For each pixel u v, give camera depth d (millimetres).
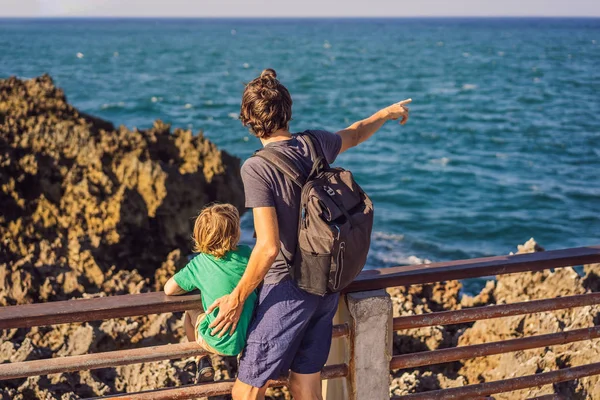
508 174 27203
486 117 43656
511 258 3271
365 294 3039
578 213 21734
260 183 2607
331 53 125438
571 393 4586
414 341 5711
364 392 3127
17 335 5719
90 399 2771
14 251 9828
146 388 4902
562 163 29469
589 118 43219
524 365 4934
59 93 15945
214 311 2754
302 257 2598
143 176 11961
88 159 12156
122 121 42531
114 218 11211
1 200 11023
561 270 6363
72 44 158875
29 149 12297
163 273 9047
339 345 3230
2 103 14383
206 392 2889
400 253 17625
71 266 8680
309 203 2570
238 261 2797
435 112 46219
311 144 2775
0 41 170875
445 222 20484
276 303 2711
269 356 2730
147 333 5875
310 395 2932
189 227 12539
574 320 5516
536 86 64938
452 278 3158
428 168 28219
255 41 183000
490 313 3225
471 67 90250
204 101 53000
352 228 2584
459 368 5602
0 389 4730
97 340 5648
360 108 50375
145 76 75812
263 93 2688
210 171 13883
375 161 29641
